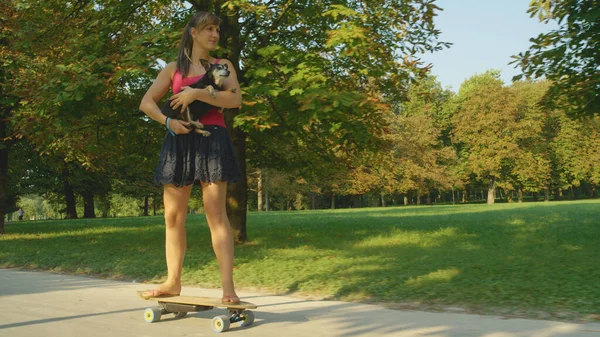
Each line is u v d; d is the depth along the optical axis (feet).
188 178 12.35
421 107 179.01
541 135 178.91
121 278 24.61
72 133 37.47
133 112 38.09
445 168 180.04
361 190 172.45
